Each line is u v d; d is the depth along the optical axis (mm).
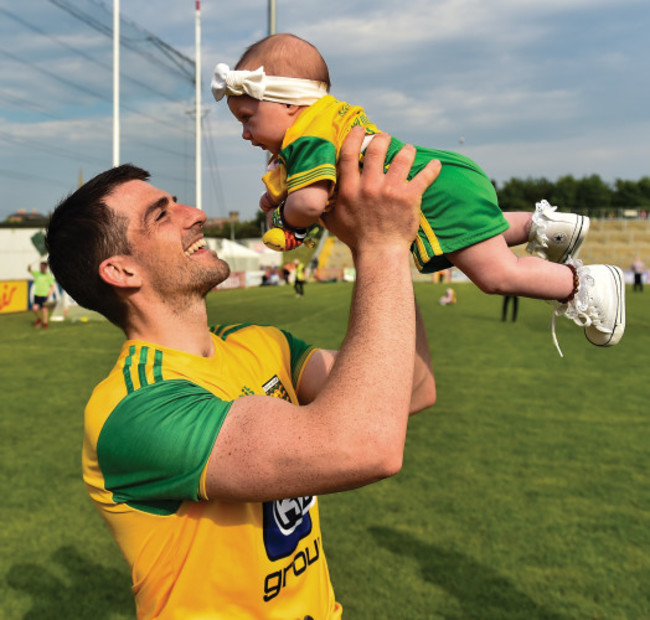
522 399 8258
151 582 1294
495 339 14078
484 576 3742
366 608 3412
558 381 9422
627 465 5676
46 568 3904
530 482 5258
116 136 18047
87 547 4176
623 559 3943
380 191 1261
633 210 56812
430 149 1575
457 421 7164
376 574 3766
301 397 1672
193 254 1433
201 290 1428
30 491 5078
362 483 1095
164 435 1133
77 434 6645
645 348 12758
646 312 20391
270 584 1341
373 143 1320
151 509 1230
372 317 1186
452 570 3812
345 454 1060
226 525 1262
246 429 1107
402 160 1304
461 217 1477
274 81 1589
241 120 1700
